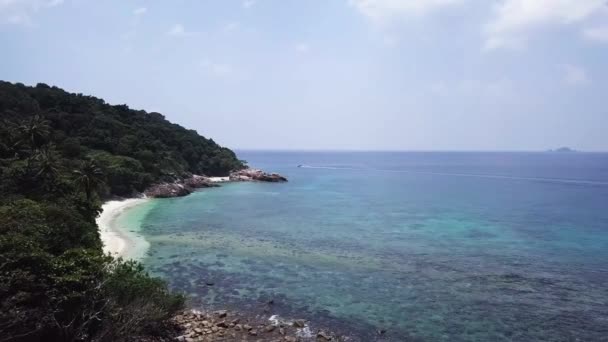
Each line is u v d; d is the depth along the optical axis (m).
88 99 126.12
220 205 77.69
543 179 153.38
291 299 29.47
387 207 77.50
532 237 51.94
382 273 36.00
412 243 47.88
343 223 60.44
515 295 31.06
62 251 25.52
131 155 97.31
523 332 24.91
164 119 162.38
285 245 45.94
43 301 18.11
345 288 31.98
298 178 152.62
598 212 72.75
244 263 38.38
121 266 22.53
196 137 150.50
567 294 31.39
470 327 25.47
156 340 21.36
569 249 45.62
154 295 22.14
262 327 24.39
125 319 19.84
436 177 162.75
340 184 128.25
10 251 18.80
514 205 81.50
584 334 24.73
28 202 30.80
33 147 62.31
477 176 168.88
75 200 45.50
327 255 41.78
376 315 26.97
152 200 83.38
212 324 24.31
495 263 39.75
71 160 75.75
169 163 107.94
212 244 45.72
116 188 79.88
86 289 19.00
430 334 24.44
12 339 17.48
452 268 37.88
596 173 188.12
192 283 32.50
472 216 67.81
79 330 18.53
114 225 55.69
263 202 82.81
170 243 45.81
